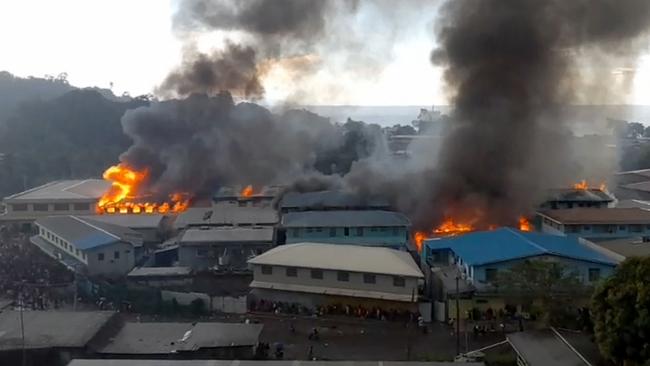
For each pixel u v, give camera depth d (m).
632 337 21.80
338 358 28.66
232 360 23.92
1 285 38.09
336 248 37.78
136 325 29.47
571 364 23.38
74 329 27.95
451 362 24.03
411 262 36.41
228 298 35.72
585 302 31.11
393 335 31.83
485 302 33.72
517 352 25.45
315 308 35.19
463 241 39.59
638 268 22.70
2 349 25.92
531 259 34.31
